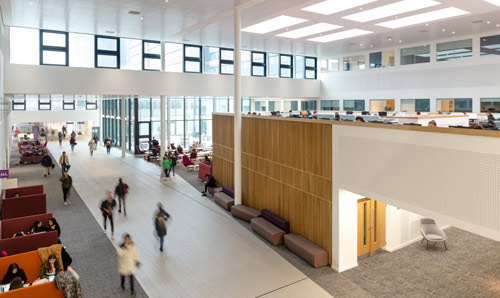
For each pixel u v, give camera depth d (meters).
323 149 9.66
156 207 14.24
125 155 27.02
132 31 17.84
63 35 17.81
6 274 7.25
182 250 10.24
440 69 20.42
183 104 27.88
